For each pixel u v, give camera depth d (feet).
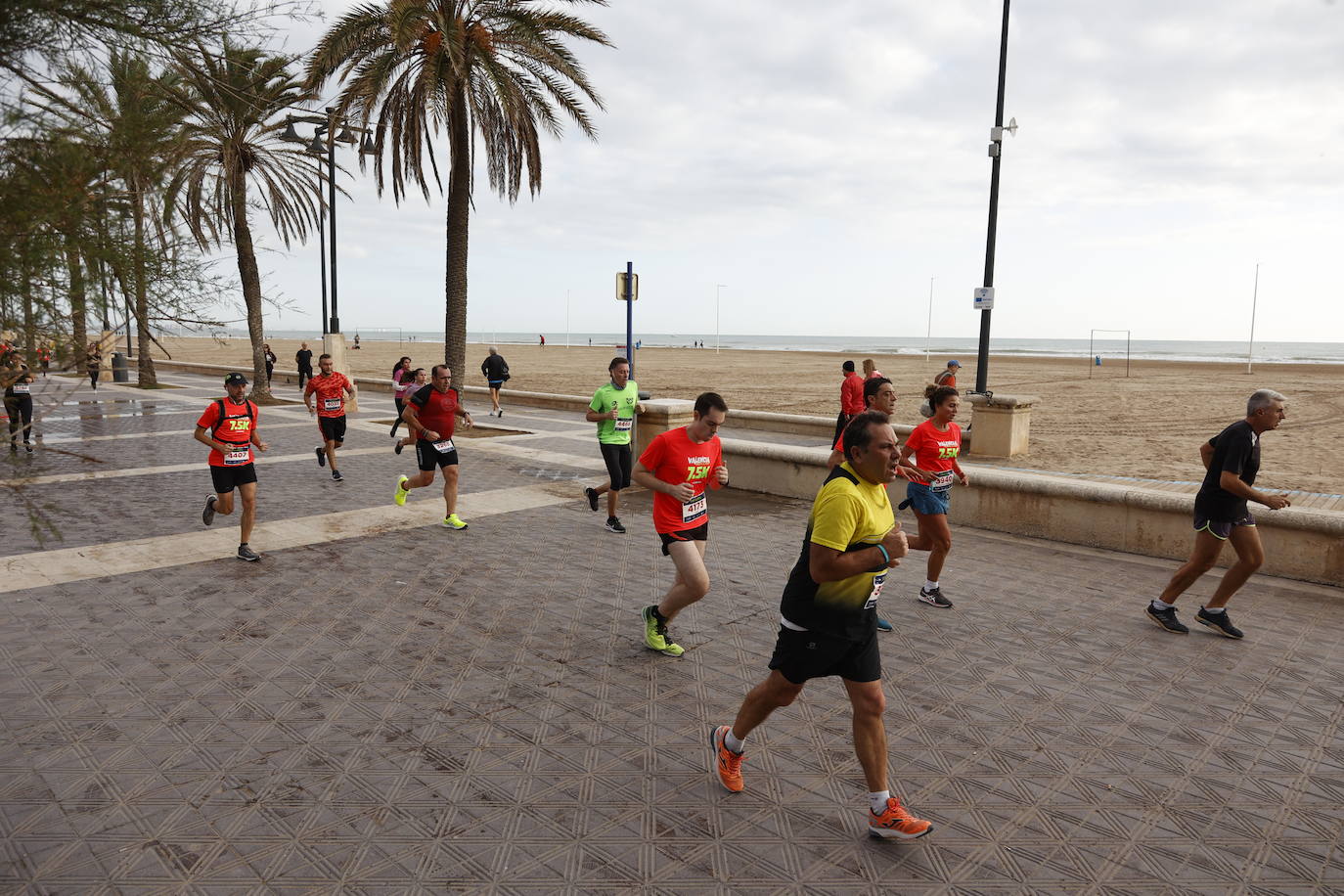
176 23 9.34
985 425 49.62
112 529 28.22
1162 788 12.67
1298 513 23.72
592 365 171.22
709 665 17.37
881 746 11.13
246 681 16.12
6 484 8.53
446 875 10.36
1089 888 10.29
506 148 62.69
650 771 13.04
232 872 10.36
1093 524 27.63
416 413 28.96
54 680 16.02
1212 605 19.39
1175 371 165.07
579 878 10.33
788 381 124.77
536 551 26.30
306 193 82.79
